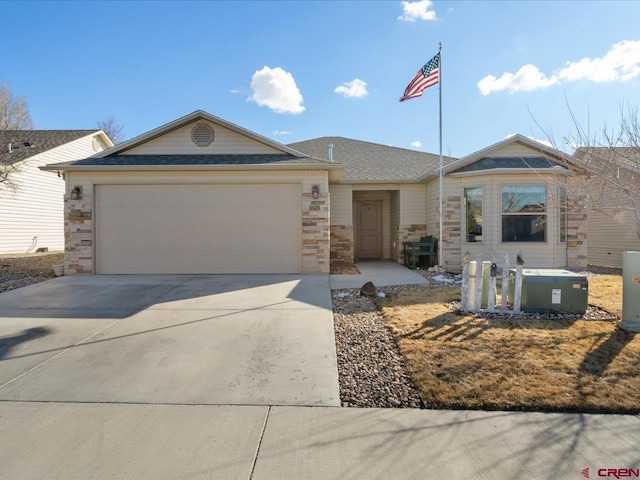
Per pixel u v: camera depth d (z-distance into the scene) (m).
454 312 5.94
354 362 4.11
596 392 3.25
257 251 10.09
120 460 2.43
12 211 16.69
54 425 2.86
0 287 8.28
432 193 12.68
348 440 2.67
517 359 3.98
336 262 13.58
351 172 14.06
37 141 19.45
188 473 2.31
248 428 2.83
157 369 3.92
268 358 4.22
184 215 10.04
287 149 10.63
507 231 10.64
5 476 2.27
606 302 6.46
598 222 13.34
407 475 2.30
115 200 10.02
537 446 2.57
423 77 11.27
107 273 10.04
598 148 5.96
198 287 8.17
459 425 2.85
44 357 4.23
